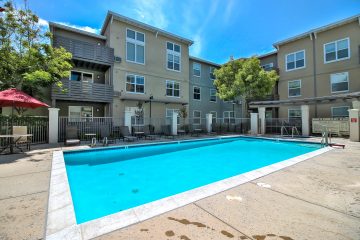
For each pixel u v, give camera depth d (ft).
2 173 16.52
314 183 13.99
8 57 36.81
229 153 34.45
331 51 59.21
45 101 47.73
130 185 18.12
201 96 80.38
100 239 7.40
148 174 21.75
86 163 26.32
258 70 58.39
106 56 52.19
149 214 9.34
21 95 25.68
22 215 9.25
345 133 48.52
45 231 7.91
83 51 48.49
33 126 35.68
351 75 55.42
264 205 10.37
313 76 62.59
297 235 7.69
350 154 25.61
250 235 7.68
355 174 16.26
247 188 12.90
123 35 57.41
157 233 7.80
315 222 8.67
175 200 10.93
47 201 10.85
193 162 27.81
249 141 49.24
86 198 15.02
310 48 63.41
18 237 7.50
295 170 17.53
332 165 19.48
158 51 65.16
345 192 12.27
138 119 58.08
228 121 75.51
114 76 55.06
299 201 10.91
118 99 55.72
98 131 43.80
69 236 7.56
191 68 77.61
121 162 27.22
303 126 52.54
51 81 39.32
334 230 8.04
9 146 27.45
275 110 71.05
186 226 8.32
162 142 39.60
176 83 69.36
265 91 57.72
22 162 20.74
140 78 60.59
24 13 37.81
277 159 29.91
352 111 40.45
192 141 43.60
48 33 40.50
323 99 49.78
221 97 63.31
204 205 10.34
